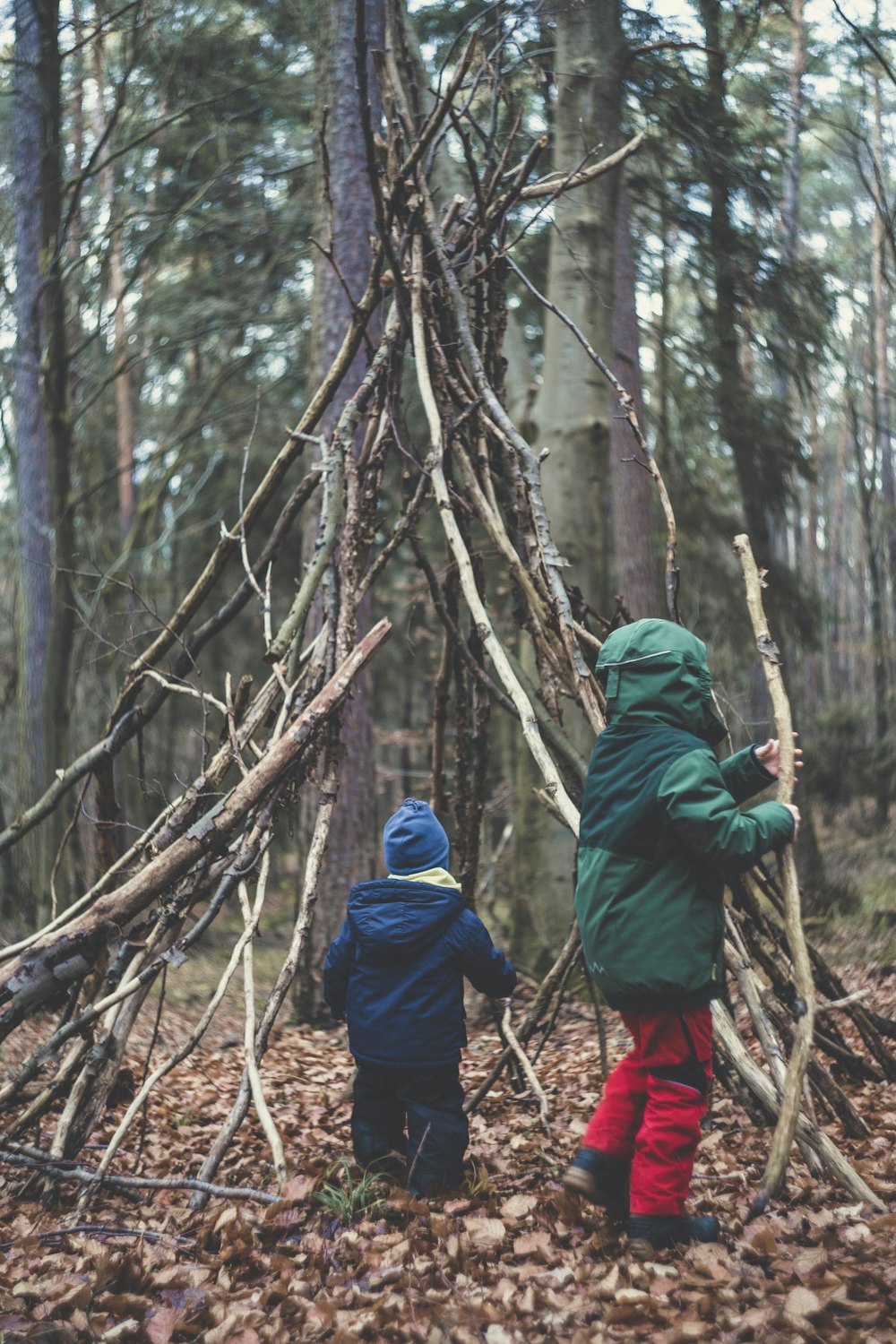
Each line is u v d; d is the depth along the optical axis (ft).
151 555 47.67
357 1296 8.13
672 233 38.93
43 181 32.12
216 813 11.21
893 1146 10.81
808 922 33.37
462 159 26.94
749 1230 8.91
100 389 35.60
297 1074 19.74
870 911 34.47
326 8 27.58
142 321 41.16
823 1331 7.00
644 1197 8.49
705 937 8.30
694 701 8.80
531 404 27.07
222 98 32.53
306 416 15.31
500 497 14.74
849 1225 8.79
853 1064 13.25
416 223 15.05
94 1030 11.45
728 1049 10.50
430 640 45.68
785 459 40.55
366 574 14.39
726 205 35.60
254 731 12.94
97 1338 7.66
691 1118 8.45
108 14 31.27
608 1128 9.08
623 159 15.25
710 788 8.14
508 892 29.55
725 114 31.22
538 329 42.75
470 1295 8.07
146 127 35.99
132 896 10.63
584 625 13.84
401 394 15.61
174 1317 7.95
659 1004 8.32
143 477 51.11
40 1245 9.43
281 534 15.55
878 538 73.67
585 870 8.69
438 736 16.75
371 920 10.58
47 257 31.99
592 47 24.27
